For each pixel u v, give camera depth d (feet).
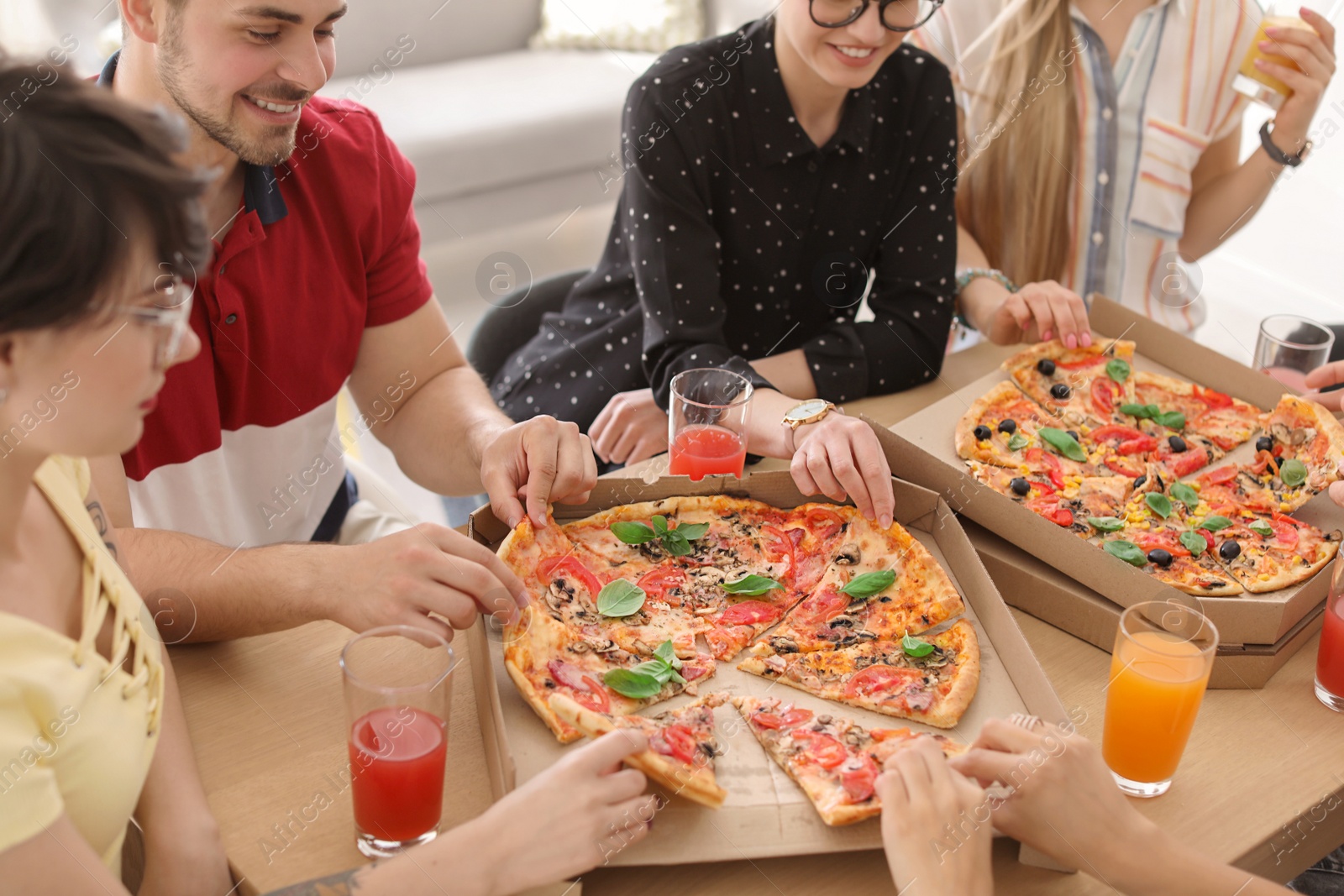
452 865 3.00
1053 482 5.41
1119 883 3.34
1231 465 5.55
